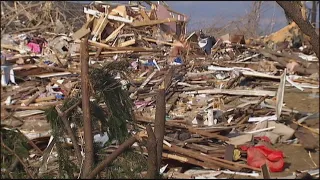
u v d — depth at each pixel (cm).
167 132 955
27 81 1479
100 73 458
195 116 1113
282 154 848
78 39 1850
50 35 2036
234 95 1322
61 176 423
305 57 1777
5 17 2169
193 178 795
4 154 379
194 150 891
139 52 1762
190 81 1466
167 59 1667
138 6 2041
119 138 462
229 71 1573
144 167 409
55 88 1363
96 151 430
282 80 1169
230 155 864
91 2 2047
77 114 455
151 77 1364
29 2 2350
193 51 1794
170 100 1258
